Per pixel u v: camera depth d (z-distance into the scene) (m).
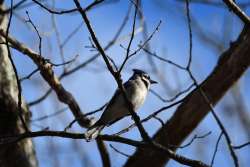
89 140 9.02
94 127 10.38
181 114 11.35
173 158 8.89
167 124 11.47
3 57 11.09
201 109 11.23
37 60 11.39
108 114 11.10
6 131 10.71
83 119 11.77
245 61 11.14
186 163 8.88
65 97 11.73
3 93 10.90
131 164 11.61
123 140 9.03
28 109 11.25
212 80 11.23
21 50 11.32
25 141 10.75
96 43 8.15
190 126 11.33
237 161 8.80
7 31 8.59
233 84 11.28
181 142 11.45
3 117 10.79
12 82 11.05
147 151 11.48
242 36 11.13
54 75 11.67
